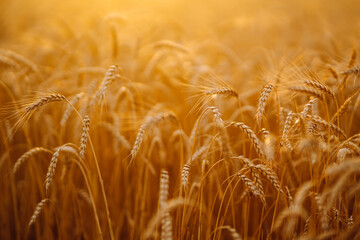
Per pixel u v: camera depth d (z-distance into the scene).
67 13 10.63
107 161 3.88
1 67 4.48
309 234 2.28
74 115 3.84
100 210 3.60
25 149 4.12
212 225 3.02
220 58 6.73
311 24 9.73
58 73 4.69
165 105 4.16
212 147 2.79
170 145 3.55
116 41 4.52
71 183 3.16
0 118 4.00
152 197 3.61
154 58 4.61
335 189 1.80
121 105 3.77
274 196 2.76
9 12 12.20
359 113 3.45
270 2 14.64
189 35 8.58
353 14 11.98
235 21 8.71
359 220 2.12
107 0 10.40
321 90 2.35
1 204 3.82
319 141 2.21
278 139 2.38
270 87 2.38
